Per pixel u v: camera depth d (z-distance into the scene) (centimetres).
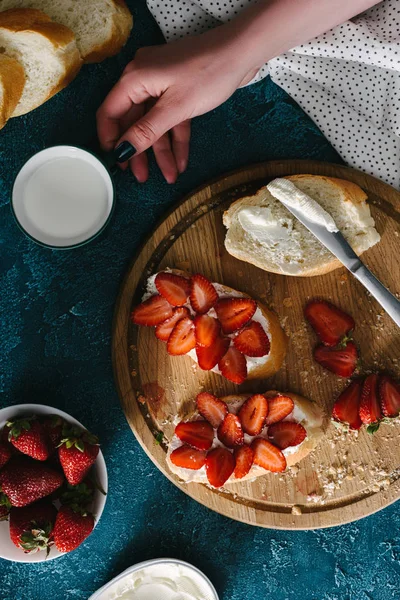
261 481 81
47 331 82
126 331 81
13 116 79
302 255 79
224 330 79
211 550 84
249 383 81
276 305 81
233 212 79
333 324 80
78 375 83
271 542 84
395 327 81
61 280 82
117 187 82
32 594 84
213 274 81
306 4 73
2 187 81
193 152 82
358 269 77
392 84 79
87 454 77
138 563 81
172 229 81
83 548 84
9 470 78
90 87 81
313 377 81
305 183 79
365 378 81
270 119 82
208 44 73
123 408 81
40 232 79
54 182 78
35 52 75
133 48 81
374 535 84
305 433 79
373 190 80
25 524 78
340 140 81
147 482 83
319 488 81
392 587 84
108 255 82
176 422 81
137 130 74
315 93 80
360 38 76
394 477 81
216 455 79
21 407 78
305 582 84
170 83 74
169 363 81
